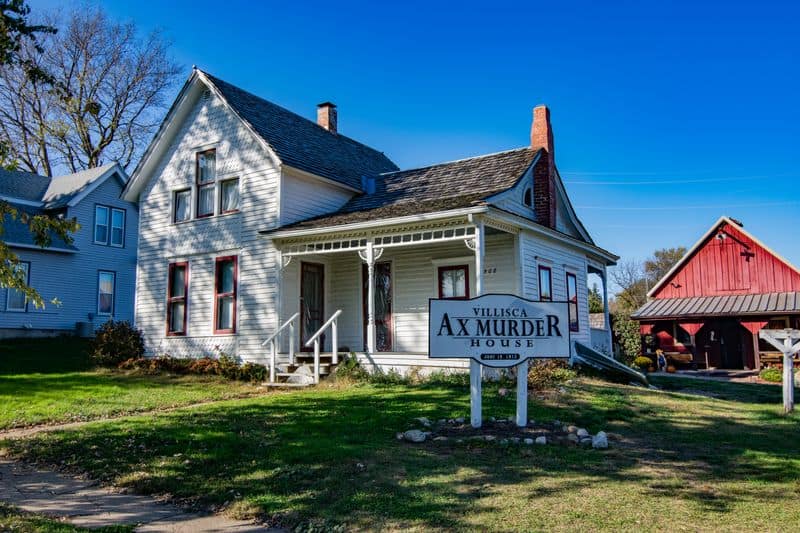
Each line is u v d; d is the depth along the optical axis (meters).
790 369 12.00
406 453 7.64
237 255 18.03
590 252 21.06
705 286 31.19
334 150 21.69
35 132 35.38
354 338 18.16
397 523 5.45
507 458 7.49
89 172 30.05
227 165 18.67
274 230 16.80
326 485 6.48
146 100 38.81
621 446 8.37
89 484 7.00
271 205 17.45
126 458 7.82
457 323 8.95
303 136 20.67
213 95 19.27
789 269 29.06
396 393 12.43
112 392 13.48
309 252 16.33
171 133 20.00
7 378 15.38
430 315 8.89
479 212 13.43
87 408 11.50
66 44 35.12
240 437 8.52
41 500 6.40
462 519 5.52
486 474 6.83
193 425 9.44
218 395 13.41
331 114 24.64
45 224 10.77
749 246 30.28
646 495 6.21
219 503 6.22
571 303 19.27
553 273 17.95
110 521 5.71
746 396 15.16
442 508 5.79
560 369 14.82
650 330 29.84
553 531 5.25
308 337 17.73
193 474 7.07
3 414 10.89
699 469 7.29
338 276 18.67
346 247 16.91
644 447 8.38
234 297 18.00
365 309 18.08
